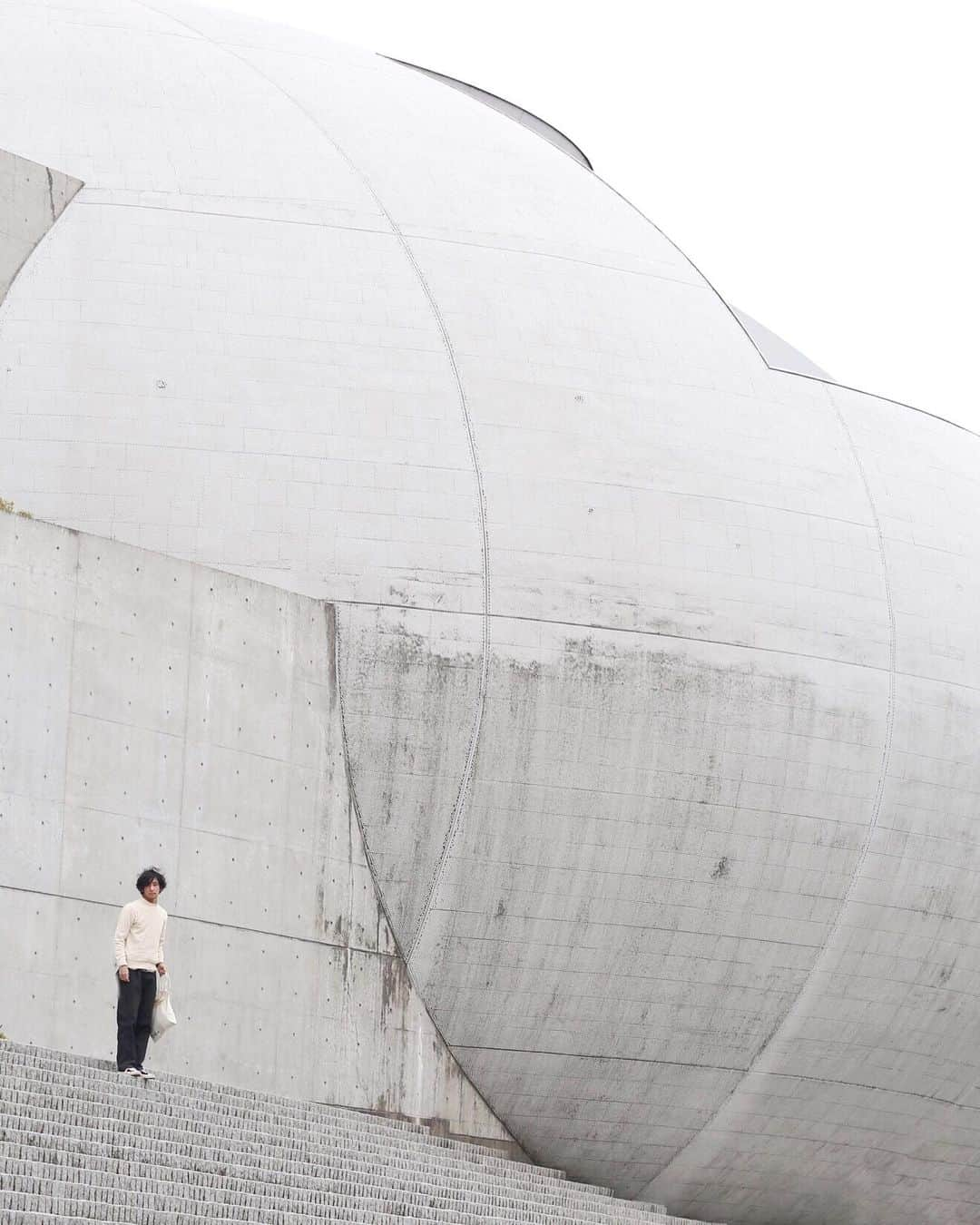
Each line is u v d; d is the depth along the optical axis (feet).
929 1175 78.79
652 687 70.03
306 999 64.28
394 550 68.39
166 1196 41.09
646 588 70.90
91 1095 45.91
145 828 60.39
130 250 71.05
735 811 70.85
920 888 74.64
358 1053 65.62
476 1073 69.21
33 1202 37.81
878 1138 76.59
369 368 70.79
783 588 73.20
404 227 75.56
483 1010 68.69
